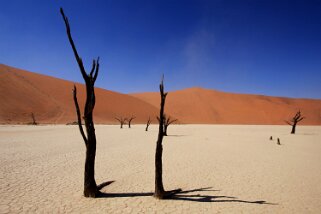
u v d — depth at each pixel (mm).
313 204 7090
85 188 7137
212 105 103938
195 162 12438
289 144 22125
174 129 43156
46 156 13000
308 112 106062
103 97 79875
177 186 8438
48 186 7988
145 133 30453
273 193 7953
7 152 13852
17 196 6996
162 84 6969
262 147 19344
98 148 16516
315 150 18516
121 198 7117
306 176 10234
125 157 13312
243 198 7418
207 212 6285
